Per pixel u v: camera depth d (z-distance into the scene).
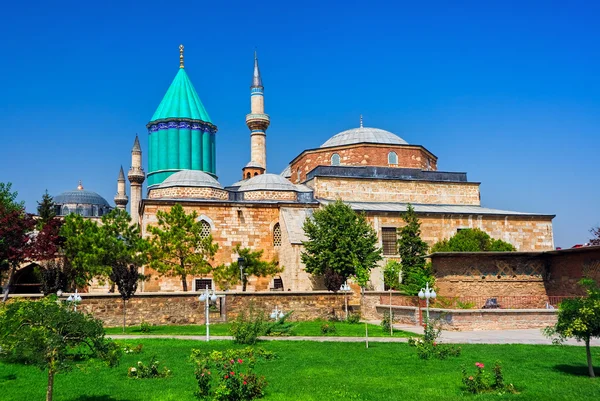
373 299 38.78
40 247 37.56
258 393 15.41
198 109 73.12
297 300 36.50
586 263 33.53
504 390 15.41
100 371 18.81
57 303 14.38
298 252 45.38
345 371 18.61
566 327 17.61
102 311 32.47
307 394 15.38
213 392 15.45
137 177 70.00
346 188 56.25
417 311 32.59
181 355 21.70
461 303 32.53
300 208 50.59
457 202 59.72
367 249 40.69
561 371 18.05
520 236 55.38
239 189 54.97
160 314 33.47
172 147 70.12
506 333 27.88
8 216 36.97
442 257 35.66
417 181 58.66
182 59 75.75
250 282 47.50
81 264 38.78
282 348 23.47
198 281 46.38
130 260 38.81
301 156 63.06
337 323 35.19
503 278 35.88
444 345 21.92
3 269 39.19
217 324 33.84
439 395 15.09
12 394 15.63
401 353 21.91
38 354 13.23
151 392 15.87
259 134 65.75
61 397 15.35
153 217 47.53
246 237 49.31
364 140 62.44
